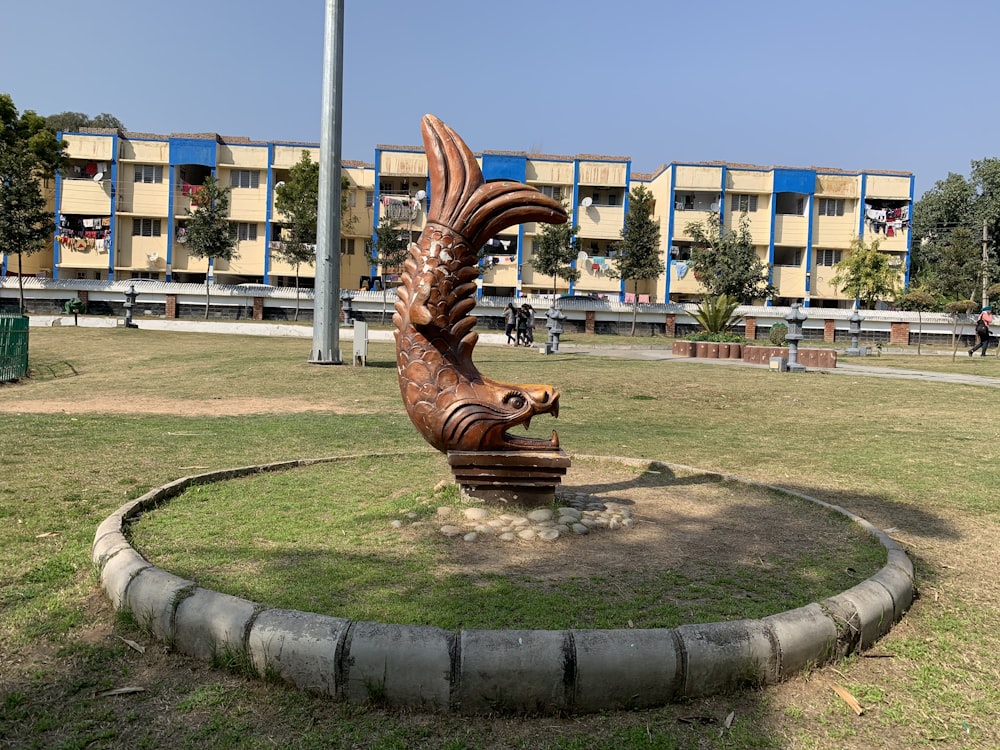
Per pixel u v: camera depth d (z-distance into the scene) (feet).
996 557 15.17
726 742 8.49
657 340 107.86
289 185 122.93
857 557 14.32
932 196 168.14
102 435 27.20
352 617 10.69
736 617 11.16
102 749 8.16
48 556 13.70
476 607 11.18
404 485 19.17
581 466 23.12
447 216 16.37
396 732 8.48
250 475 20.33
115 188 128.98
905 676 10.13
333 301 54.54
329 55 51.83
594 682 8.95
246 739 8.33
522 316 85.30
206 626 9.90
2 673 9.64
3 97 110.42
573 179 135.54
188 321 101.04
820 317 117.80
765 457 26.16
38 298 116.67
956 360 78.43
